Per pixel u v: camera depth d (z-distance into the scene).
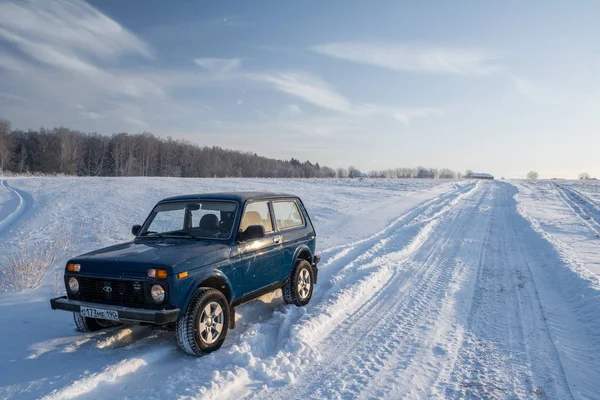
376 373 4.14
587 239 11.79
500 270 8.64
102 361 4.25
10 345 4.65
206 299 4.43
